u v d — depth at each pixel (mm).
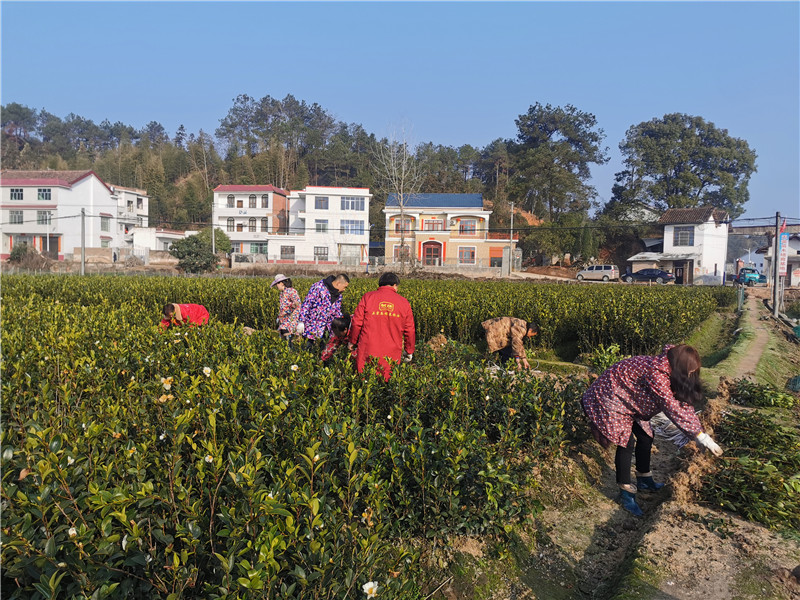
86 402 4676
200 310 9453
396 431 4941
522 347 9227
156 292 17875
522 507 4613
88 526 2807
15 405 4246
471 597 3926
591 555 4516
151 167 83812
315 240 57281
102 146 109375
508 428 5172
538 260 64000
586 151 73375
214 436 3412
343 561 3000
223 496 3264
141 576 2848
